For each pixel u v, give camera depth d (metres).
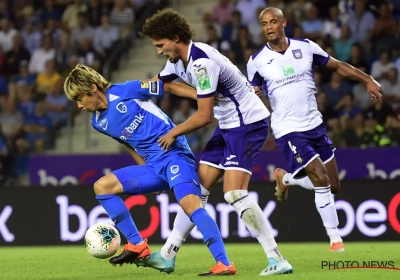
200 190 18.69
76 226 34.97
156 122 18.92
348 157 35.28
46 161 38.75
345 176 35.31
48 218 35.25
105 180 18.69
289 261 22.23
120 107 18.73
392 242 32.56
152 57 47.06
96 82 18.55
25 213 35.44
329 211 25.44
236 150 18.64
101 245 18.83
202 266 21.75
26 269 22.56
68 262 24.83
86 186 34.97
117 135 19.11
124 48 47.62
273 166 35.53
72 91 18.44
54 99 42.84
